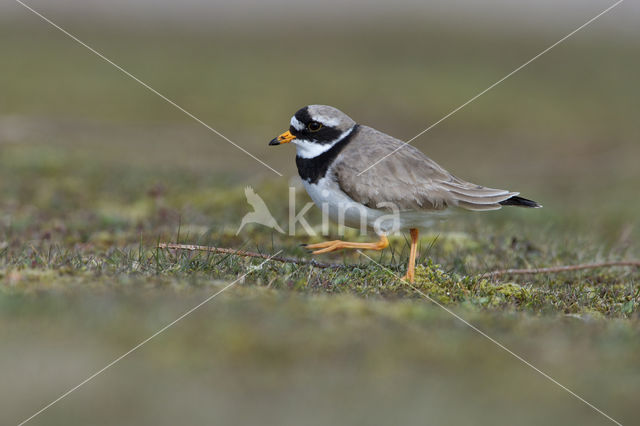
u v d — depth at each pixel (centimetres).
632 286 1048
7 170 1881
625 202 2003
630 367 731
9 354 694
